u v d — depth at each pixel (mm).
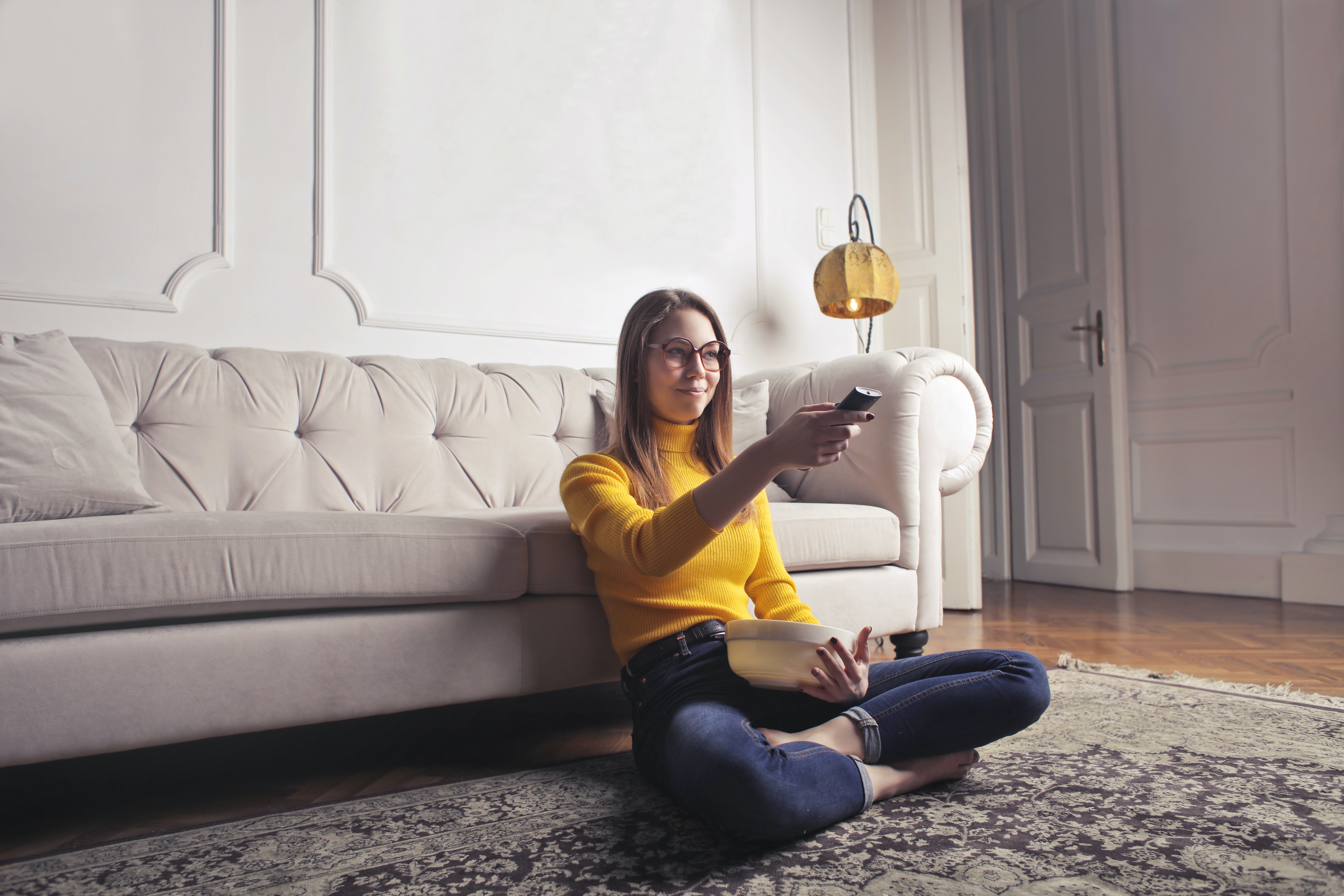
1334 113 3008
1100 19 3488
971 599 2889
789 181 3119
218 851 902
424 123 2301
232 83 2014
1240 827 901
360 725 1524
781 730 1030
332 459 1711
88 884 823
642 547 944
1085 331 3469
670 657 1031
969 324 3195
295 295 2076
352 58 2197
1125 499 3357
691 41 2879
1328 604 2857
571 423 2070
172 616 1024
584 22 2625
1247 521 3180
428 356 2254
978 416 1934
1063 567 3564
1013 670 994
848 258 2797
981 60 4051
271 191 2059
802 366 2133
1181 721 1364
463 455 1872
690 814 979
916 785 999
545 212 2500
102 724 962
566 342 2498
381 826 965
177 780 1215
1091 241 3494
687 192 2826
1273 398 3133
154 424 1565
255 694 1045
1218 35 3328
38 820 1054
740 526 1121
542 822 966
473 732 1469
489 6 2436
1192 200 3396
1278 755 1173
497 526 1228
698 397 1108
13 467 1151
